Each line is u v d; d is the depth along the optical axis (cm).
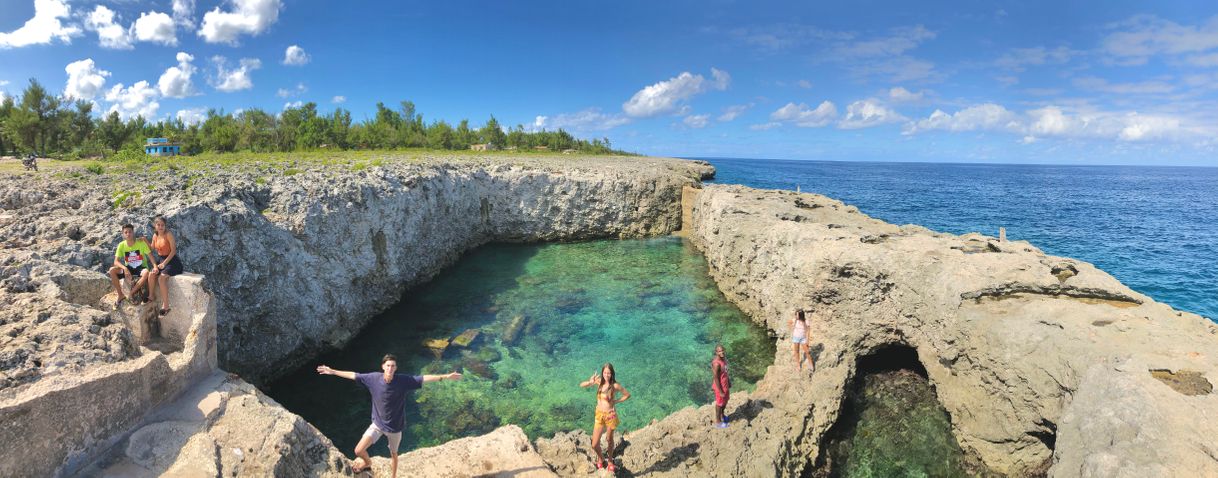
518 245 4075
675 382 1875
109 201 1658
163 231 1110
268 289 1791
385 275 2523
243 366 1694
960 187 11500
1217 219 6122
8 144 5134
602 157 8575
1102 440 940
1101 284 1384
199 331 1050
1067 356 1173
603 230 4306
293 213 2005
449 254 3372
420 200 2919
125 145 5500
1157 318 1226
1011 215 6425
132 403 858
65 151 5262
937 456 1399
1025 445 1266
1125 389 976
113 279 1070
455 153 6469
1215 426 861
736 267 2652
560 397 1778
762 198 3081
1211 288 3203
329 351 2059
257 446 880
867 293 1717
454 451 1052
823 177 14738
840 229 2062
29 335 872
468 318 2464
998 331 1332
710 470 1165
